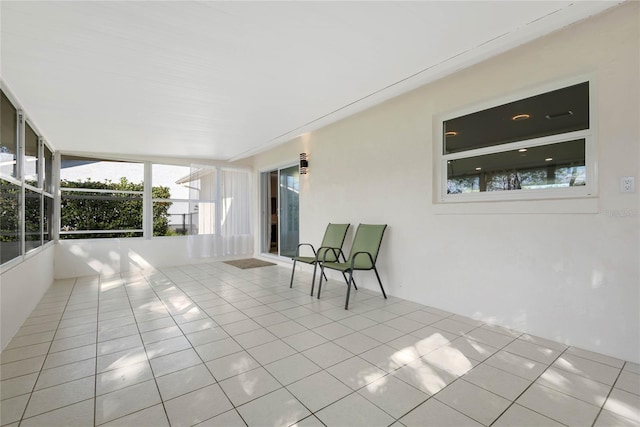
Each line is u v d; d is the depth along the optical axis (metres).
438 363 2.07
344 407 1.62
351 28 1.96
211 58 2.29
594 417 1.53
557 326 2.37
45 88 2.70
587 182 2.29
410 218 3.47
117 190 5.62
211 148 5.28
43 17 1.74
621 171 2.09
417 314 3.03
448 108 3.08
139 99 3.03
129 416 1.56
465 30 2.01
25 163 3.18
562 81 2.38
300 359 2.14
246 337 2.52
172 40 2.04
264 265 5.97
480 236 2.84
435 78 2.74
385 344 2.37
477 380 1.86
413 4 1.73
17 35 1.92
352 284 4.21
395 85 2.83
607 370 1.95
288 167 5.84
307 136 5.16
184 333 2.62
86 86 2.69
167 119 3.67
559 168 2.44
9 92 2.72
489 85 2.77
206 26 1.89
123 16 1.76
